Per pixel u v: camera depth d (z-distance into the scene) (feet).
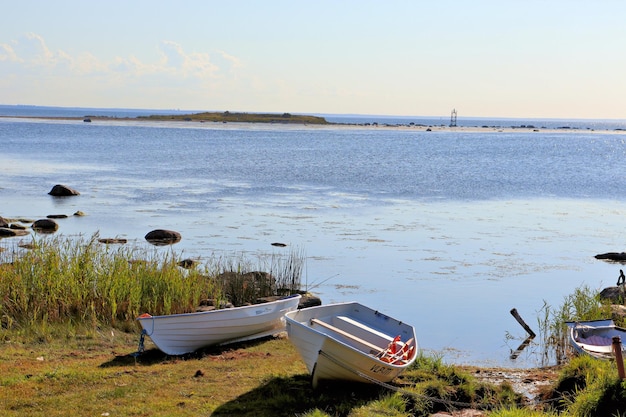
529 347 61.11
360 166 246.88
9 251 92.32
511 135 650.84
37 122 644.69
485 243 108.17
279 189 174.70
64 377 45.27
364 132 638.53
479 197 165.78
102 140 376.68
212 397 43.27
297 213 134.72
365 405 42.52
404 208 144.46
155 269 66.59
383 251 100.22
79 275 63.31
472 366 54.85
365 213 136.36
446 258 96.78
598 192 179.83
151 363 50.19
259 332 58.80
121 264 66.69
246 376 47.70
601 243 110.01
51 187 170.81
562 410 42.83
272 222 123.54
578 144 473.26
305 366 49.70
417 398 43.47
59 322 58.03
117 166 229.86
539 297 77.97
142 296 62.39
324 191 172.14
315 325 51.21
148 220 124.36
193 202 148.15
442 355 57.77
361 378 45.19
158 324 51.80
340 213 135.74
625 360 48.21
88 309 59.57
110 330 57.41
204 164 242.58
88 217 127.24
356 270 88.28
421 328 65.82
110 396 42.55
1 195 155.33
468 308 72.90
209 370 48.96
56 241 81.15
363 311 54.90
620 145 466.29
